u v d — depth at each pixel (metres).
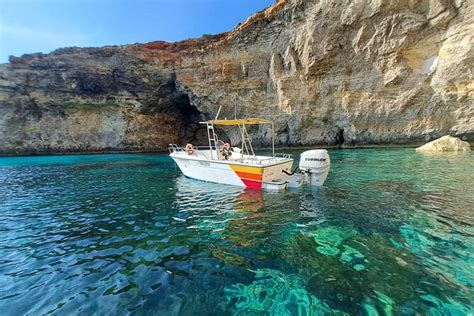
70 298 3.56
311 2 25.86
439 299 3.24
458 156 16.09
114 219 7.07
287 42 28.83
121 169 18.19
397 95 24.06
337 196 8.40
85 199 9.62
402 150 21.98
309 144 30.02
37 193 10.96
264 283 3.75
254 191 9.56
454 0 20.55
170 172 16.03
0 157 31.80
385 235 5.22
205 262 4.43
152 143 38.59
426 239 4.96
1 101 32.62
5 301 3.53
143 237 5.68
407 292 3.40
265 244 5.04
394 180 10.42
